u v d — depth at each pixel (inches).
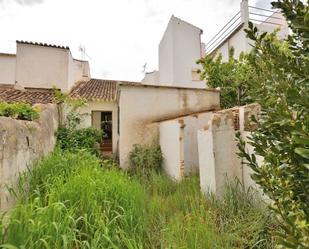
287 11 54.1
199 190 205.0
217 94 388.5
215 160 183.0
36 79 454.0
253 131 72.6
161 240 116.6
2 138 125.6
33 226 89.7
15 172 141.3
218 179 181.5
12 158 137.6
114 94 503.2
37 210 99.7
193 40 576.1
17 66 448.1
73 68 566.3
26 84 447.8
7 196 125.1
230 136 189.3
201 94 383.6
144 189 197.5
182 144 272.4
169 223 132.2
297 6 51.9
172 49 553.0
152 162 320.2
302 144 45.1
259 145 61.1
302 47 55.8
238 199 161.6
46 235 89.3
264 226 121.2
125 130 351.9
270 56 60.7
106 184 144.4
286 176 53.0
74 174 157.3
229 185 175.9
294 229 45.5
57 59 470.3
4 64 569.6
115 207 129.0
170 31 566.9
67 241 91.4
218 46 530.0
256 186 159.8
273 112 53.6
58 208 101.8
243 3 432.8
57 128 348.2
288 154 53.4
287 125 47.8
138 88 360.2
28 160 170.1
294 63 54.5
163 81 617.0
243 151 66.5
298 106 50.2
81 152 247.3
